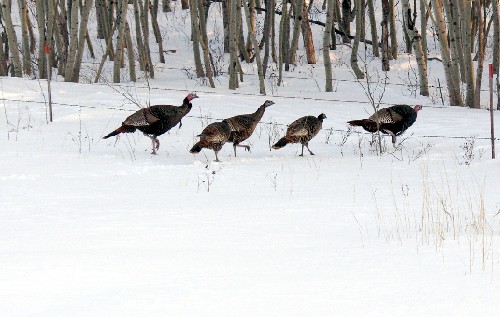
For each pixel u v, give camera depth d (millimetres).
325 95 33844
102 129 22328
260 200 13500
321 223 11312
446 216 11125
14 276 8281
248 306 6938
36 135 21266
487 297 7047
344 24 46906
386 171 16484
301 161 18156
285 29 41438
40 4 35562
